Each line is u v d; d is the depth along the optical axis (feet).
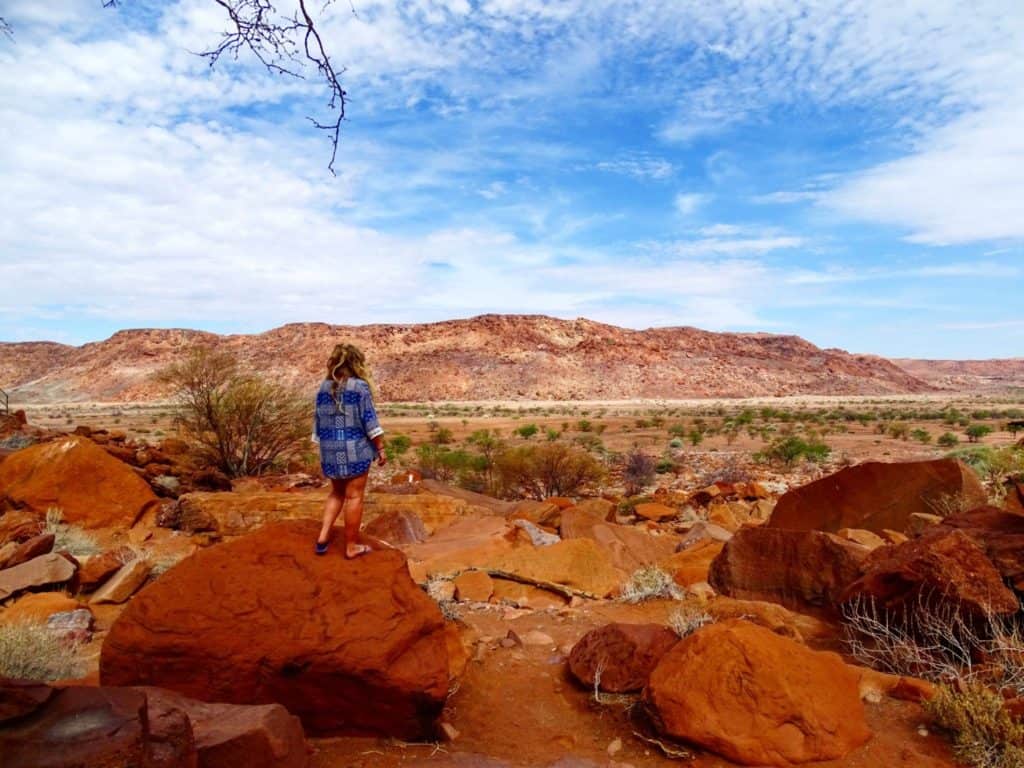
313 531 16.81
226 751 10.44
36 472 37.50
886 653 18.25
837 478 34.86
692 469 96.53
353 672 13.79
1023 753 12.49
